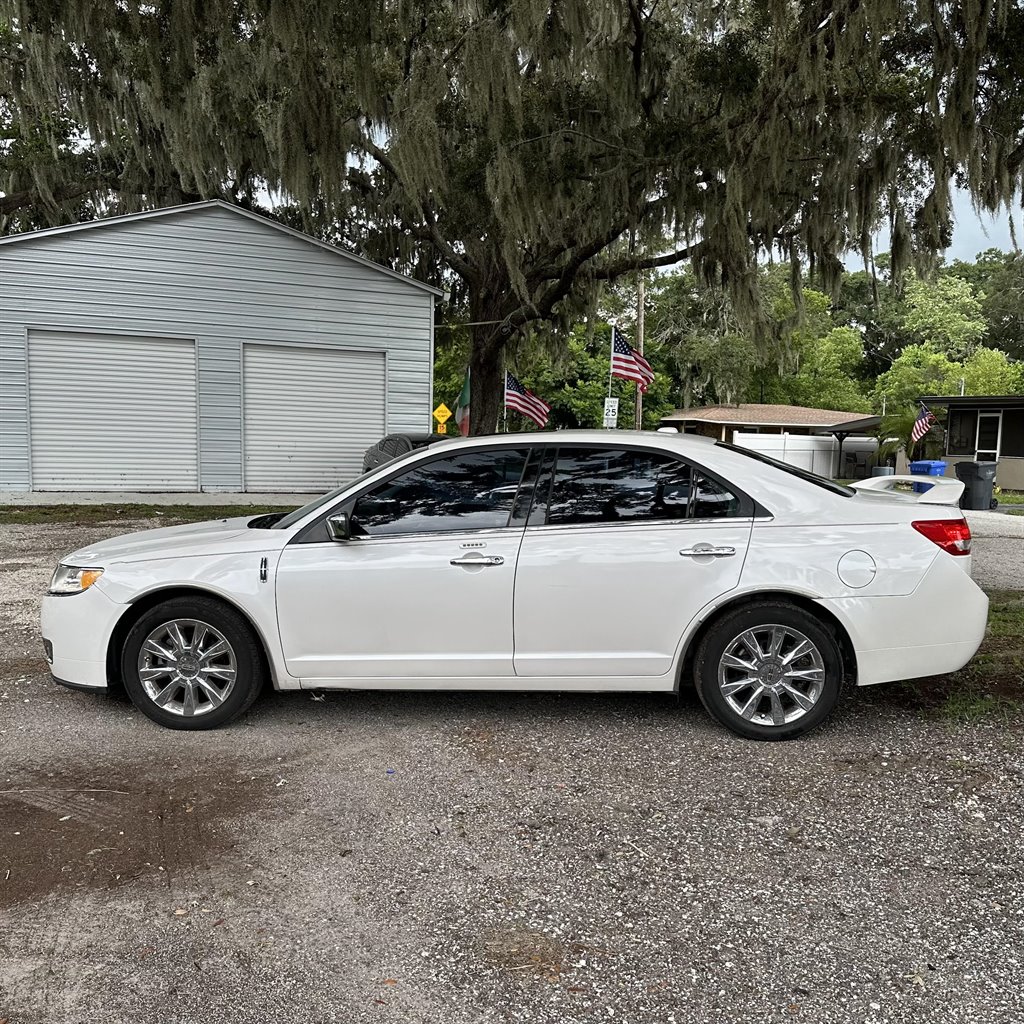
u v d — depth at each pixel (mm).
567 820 3348
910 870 2971
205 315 15336
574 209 14938
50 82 14055
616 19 12227
